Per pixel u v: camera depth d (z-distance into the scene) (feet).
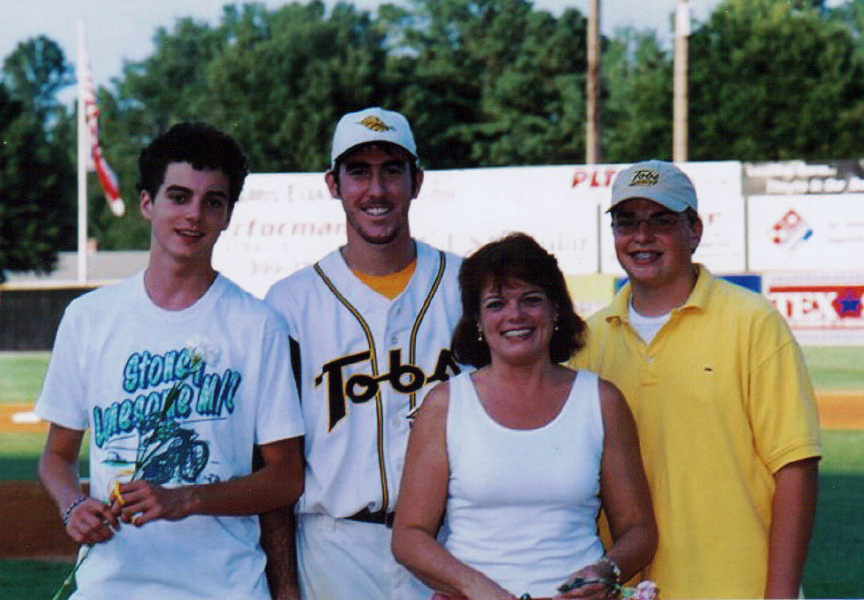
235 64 101.45
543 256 10.96
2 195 103.35
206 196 10.96
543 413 10.82
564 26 106.32
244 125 100.53
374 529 12.32
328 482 12.28
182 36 116.47
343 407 12.35
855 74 86.12
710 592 11.27
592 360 12.14
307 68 100.73
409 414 12.37
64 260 108.17
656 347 11.63
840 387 44.91
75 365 11.10
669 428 11.46
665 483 11.44
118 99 117.29
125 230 113.50
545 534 10.68
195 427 10.92
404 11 107.24
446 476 10.90
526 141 104.47
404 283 12.65
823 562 22.99
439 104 104.94
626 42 110.73
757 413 11.35
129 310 11.05
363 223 12.32
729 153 86.84
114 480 10.85
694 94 87.81
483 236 55.06
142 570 10.89
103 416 10.93
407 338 12.46
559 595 10.30
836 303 51.57
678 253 11.60
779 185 58.23
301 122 99.66
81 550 11.28
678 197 11.50
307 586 12.51
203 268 11.18
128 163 115.55
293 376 11.55
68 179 110.32
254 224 55.72
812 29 85.92
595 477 10.81
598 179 55.11
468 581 10.52
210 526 11.07
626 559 10.70
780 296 52.06
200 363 10.94
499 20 106.32
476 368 11.73
